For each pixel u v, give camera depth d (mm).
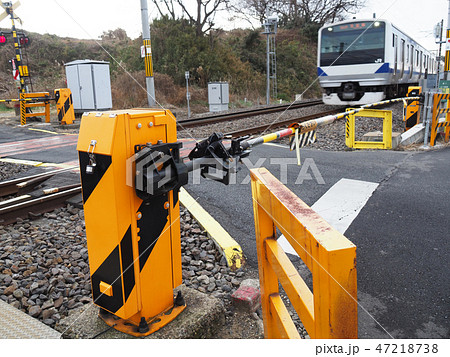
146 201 1978
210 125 11836
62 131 11750
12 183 5277
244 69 28406
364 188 5020
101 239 1977
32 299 2795
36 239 3740
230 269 3242
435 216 4066
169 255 2172
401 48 15039
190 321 2191
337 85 14062
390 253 3395
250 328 2445
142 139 1911
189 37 24344
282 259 1570
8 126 13297
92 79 14625
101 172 1869
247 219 4156
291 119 12328
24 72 15516
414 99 10039
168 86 21141
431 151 7707
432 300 2754
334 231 1145
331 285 1063
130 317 2068
